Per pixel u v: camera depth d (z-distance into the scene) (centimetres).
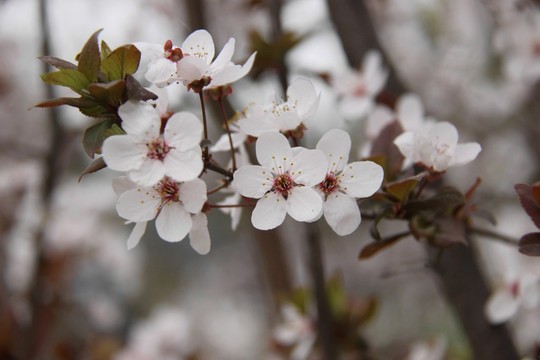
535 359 34
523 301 34
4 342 48
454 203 29
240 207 28
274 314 46
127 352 54
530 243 28
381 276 32
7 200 55
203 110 28
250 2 45
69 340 58
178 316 56
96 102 27
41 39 43
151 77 27
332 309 39
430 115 40
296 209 27
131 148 27
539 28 47
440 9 63
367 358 40
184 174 26
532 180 58
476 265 37
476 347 37
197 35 28
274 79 38
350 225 27
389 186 29
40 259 48
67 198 62
